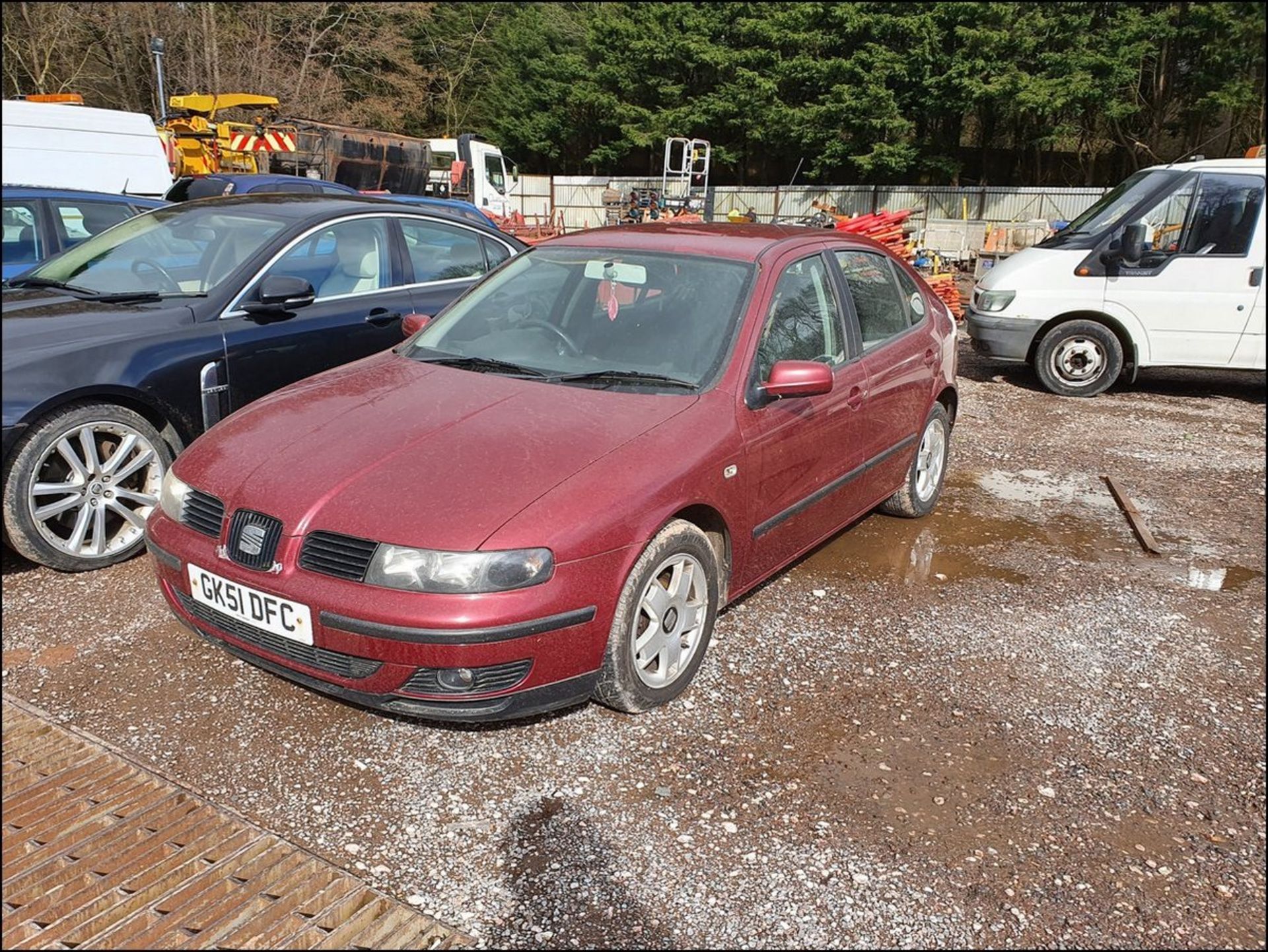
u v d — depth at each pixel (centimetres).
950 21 2612
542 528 268
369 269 521
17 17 2559
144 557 423
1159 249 812
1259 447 688
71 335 403
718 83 3186
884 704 324
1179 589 434
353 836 251
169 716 303
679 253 389
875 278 457
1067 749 303
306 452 300
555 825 256
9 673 325
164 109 1989
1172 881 244
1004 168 3069
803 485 375
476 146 2019
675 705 317
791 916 227
